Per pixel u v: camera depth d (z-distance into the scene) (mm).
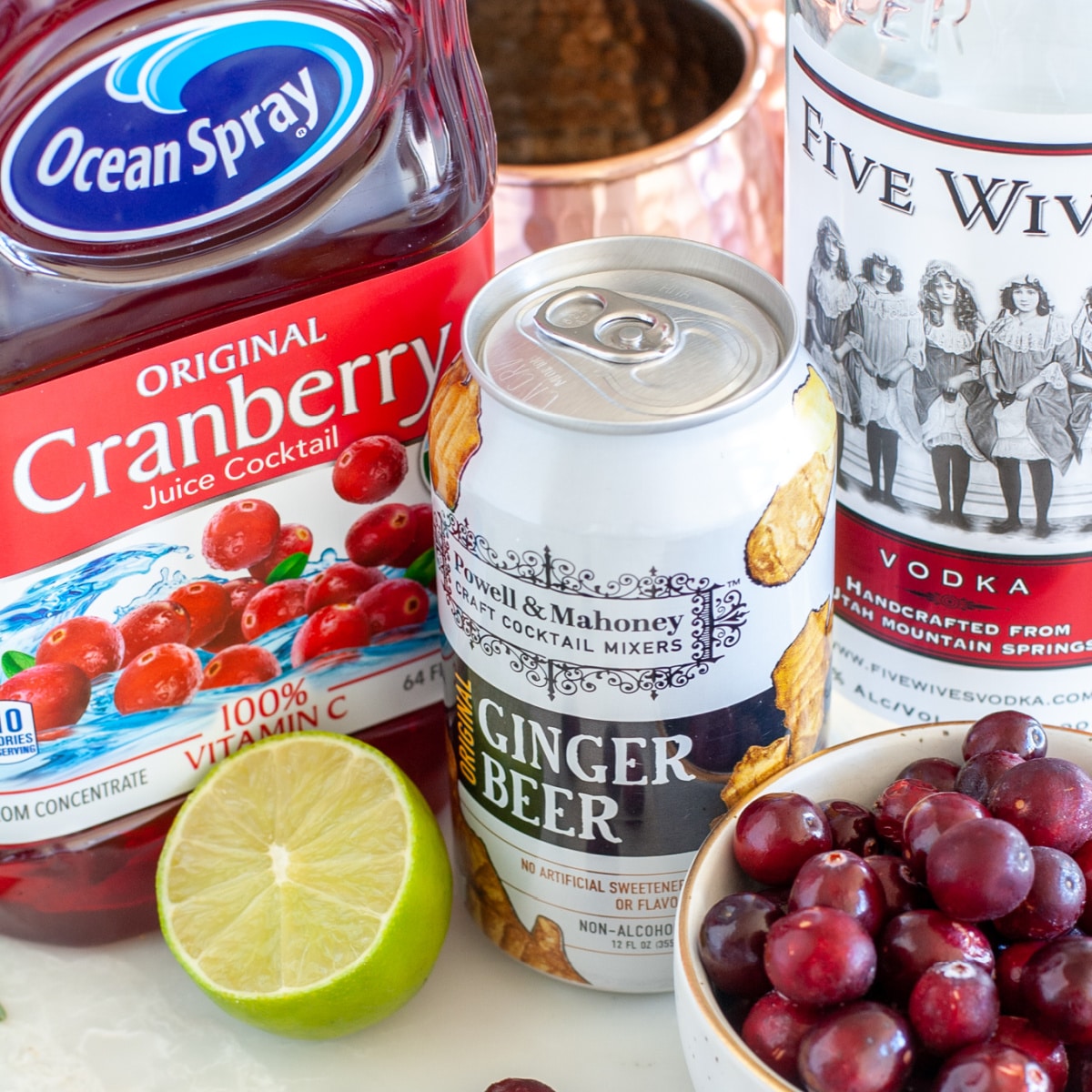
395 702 527
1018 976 441
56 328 457
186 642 497
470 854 506
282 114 453
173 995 513
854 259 495
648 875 485
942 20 512
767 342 461
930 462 503
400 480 500
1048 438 492
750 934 444
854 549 526
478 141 483
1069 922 443
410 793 500
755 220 591
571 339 462
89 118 440
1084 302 478
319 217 466
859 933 431
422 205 473
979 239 476
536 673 465
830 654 488
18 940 524
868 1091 424
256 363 476
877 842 467
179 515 484
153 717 501
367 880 492
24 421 462
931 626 523
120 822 510
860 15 509
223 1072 499
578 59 623
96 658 490
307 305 474
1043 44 506
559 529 446
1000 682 525
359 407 489
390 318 482
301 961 487
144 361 466
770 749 478
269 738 510
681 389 453
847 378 508
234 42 443
